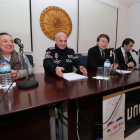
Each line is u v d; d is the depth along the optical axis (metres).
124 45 2.02
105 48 1.66
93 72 1.26
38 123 0.56
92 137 0.79
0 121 0.48
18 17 1.79
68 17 2.24
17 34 1.81
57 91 0.58
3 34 1.06
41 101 0.45
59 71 0.90
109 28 2.81
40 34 2.03
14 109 0.38
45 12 2.01
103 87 0.65
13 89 0.61
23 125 0.52
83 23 2.41
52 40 2.15
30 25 1.89
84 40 2.48
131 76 1.00
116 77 0.95
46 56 1.22
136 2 2.91
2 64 0.78
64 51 1.37
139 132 1.06
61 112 0.62
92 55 1.61
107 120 0.79
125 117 0.94
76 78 0.88
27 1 1.82
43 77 0.97
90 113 0.76
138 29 2.95
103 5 2.62
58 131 0.69
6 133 0.48
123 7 3.01
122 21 3.06
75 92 0.56
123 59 2.04
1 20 1.67
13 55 1.11
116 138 0.89
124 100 0.90
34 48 2.00
